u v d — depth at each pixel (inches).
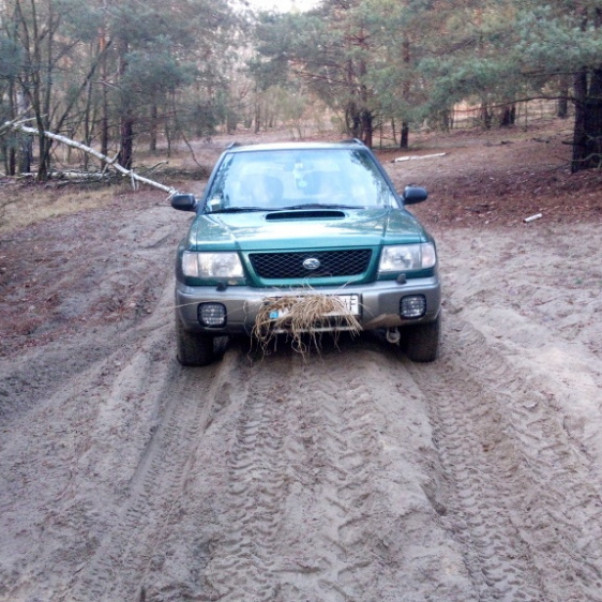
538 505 151.9
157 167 998.4
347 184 260.5
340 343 250.5
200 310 215.6
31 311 336.5
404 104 708.0
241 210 250.7
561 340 251.0
